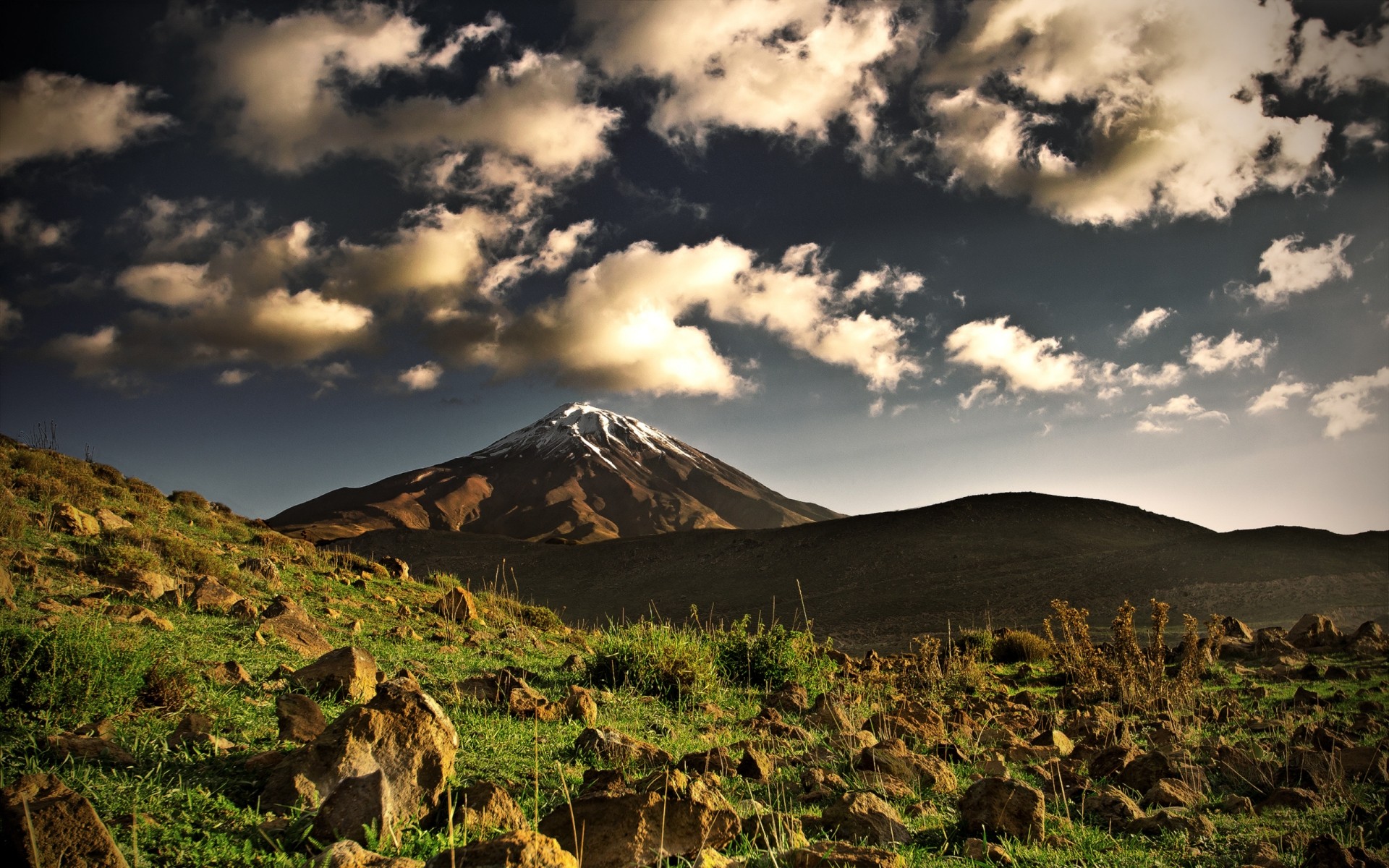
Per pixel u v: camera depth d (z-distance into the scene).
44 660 7.06
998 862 5.56
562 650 17.08
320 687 8.75
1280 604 54.09
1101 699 15.14
